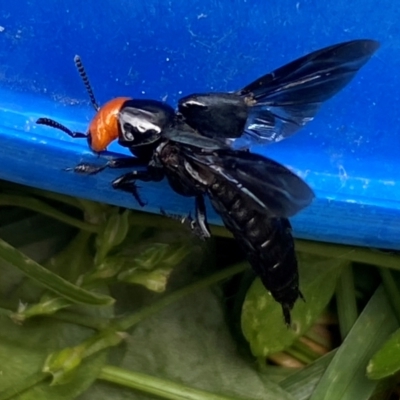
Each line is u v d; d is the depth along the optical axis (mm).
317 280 63
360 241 59
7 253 57
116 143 59
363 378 63
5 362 59
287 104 53
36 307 59
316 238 59
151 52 61
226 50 61
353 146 60
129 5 61
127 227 59
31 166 57
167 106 53
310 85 52
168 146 53
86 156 56
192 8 61
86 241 63
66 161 56
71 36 61
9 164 57
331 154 60
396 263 62
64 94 61
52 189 58
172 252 60
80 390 59
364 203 57
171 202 58
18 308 60
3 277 63
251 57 61
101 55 61
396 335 60
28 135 55
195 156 52
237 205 53
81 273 63
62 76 61
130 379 60
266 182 49
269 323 61
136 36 61
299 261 63
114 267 59
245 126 53
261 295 61
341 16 61
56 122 57
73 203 62
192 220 57
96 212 62
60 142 56
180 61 61
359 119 61
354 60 51
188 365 63
